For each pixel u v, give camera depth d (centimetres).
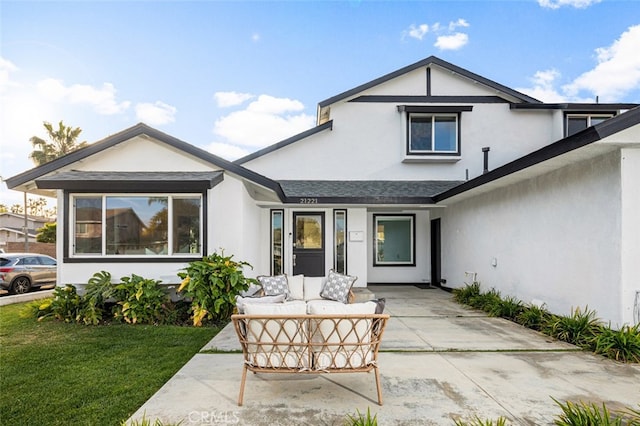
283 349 321
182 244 687
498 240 776
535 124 1111
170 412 298
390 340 514
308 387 348
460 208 961
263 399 322
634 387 346
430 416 291
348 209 1033
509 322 632
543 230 630
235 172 715
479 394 331
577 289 549
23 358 438
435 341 509
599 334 467
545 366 405
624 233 468
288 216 1022
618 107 1067
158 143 717
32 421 291
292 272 1018
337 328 320
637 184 467
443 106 1076
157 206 684
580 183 543
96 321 609
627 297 467
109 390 347
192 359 429
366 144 1111
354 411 300
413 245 1169
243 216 747
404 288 1096
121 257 670
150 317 625
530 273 667
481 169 1104
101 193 673
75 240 669
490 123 1110
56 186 636
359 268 1026
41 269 1138
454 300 862
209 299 619
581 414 272
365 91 1119
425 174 1109
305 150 1107
